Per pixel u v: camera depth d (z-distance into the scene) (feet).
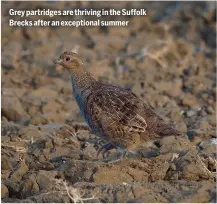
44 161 39.58
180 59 71.72
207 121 48.85
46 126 48.08
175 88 59.88
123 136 37.99
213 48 77.00
